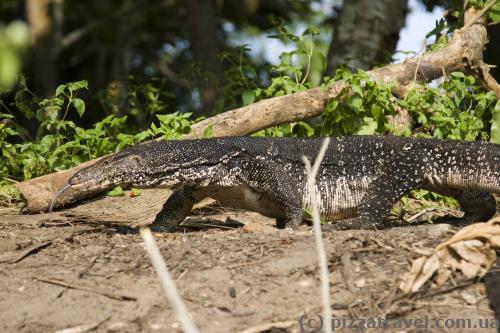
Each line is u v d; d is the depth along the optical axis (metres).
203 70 17.77
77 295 7.67
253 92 13.41
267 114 12.47
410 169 9.88
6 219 10.98
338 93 12.49
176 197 10.15
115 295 7.57
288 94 12.65
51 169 12.52
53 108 12.84
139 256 8.34
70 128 14.48
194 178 9.79
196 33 27.06
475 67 13.48
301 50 13.63
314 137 10.25
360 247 8.17
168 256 8.24
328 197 10.03
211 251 8.30
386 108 12.48
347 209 10.12
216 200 10.93
